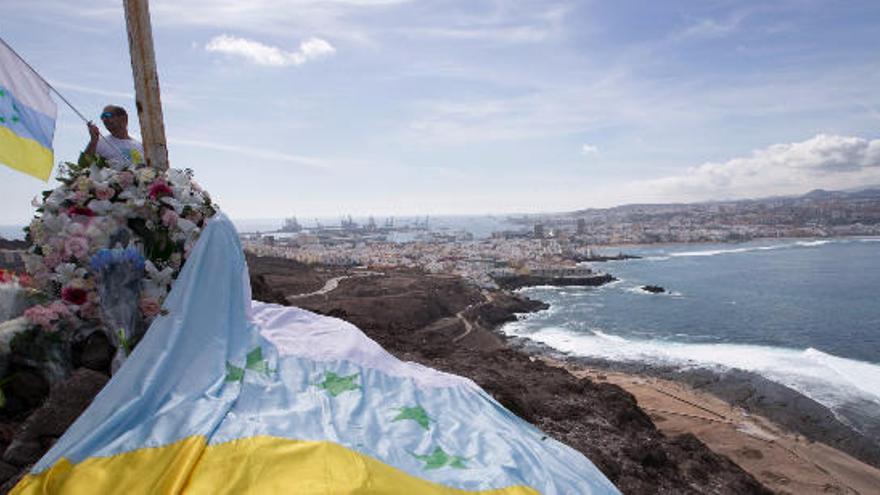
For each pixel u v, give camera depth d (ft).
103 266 17.58
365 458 13.42
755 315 223.51
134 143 24.61
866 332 182.29
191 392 15.37
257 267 276.21
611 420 37.63
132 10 24.54
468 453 15.40
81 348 18.01
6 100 17.80
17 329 16.88
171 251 19.01
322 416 15.34
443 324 180.65
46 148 18.76
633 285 348.59
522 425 19.20
